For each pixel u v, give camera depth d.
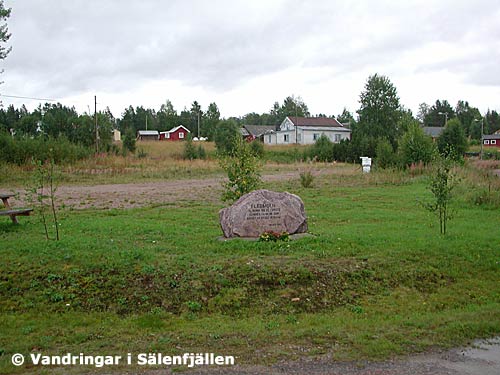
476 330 6.14
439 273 8.79
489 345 5.68
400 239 10.52
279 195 10.66
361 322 6.63
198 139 82.25
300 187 23.56
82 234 10.90
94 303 7.31
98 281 7.84
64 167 32.50
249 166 13.19
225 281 7.85
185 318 6.90
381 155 33.38
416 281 8.47
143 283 7.80
